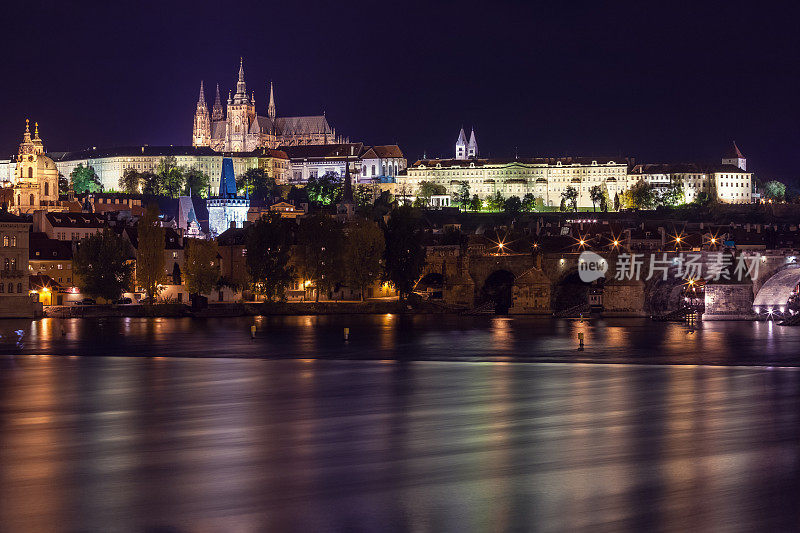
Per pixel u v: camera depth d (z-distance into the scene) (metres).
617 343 185.62
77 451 94.19
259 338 191.25
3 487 82.38
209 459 91.19
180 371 146.25
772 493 80.69
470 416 111.00
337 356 165.62
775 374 143.88
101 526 73.12
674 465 89.00
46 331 199.12
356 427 105.06
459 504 77.94
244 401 120.56
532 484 83.12
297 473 86.44
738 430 103.31
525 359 162.50
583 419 109.25
